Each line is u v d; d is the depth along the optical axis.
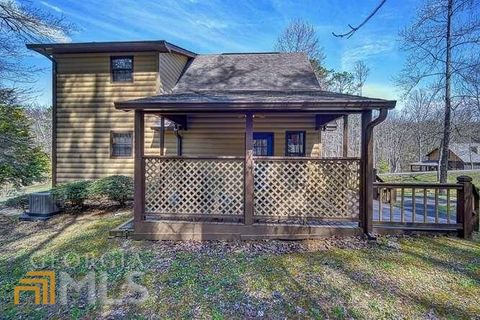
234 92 8.41
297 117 10.09
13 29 9.28
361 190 5.71
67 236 6.54
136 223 5.93
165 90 10.83
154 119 10.45
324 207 5.78
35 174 11.59
